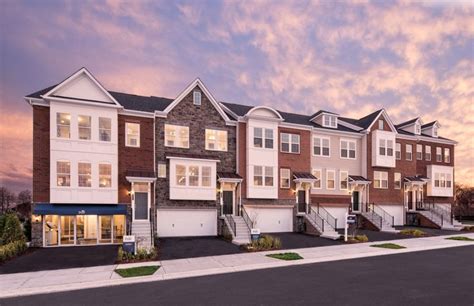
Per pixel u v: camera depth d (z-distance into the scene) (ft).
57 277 38.60
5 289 33.60
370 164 102.99
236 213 81.46
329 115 100.58
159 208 73.97
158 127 75.77
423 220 104.63
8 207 147.13
